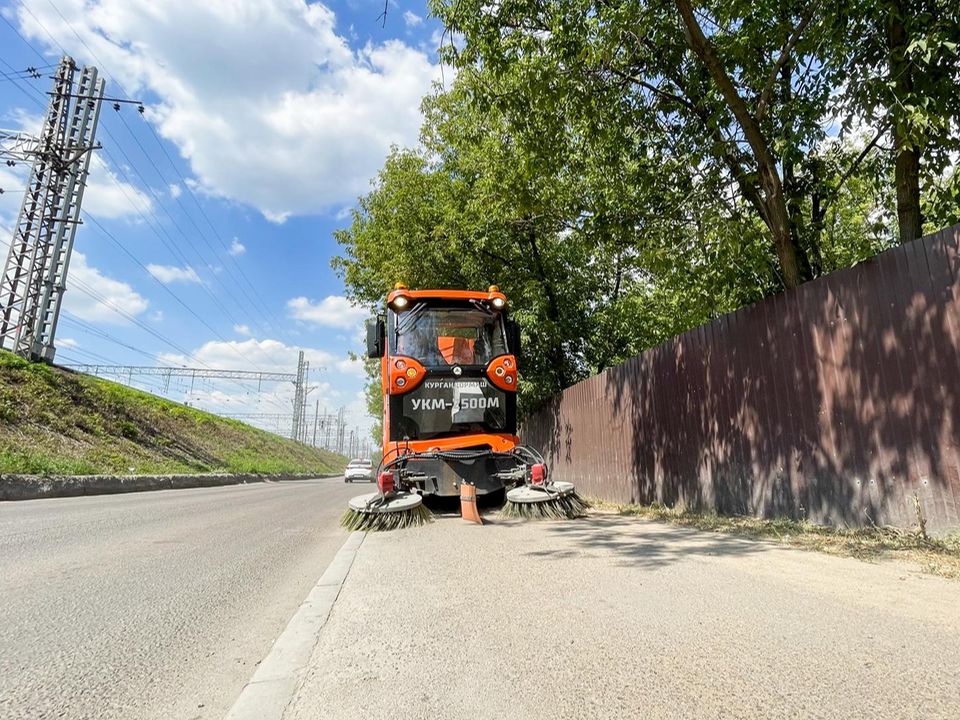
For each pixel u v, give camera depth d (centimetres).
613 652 231
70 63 2148
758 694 190
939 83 520
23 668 251
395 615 293
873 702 183
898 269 495
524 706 187
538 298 1495
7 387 1903
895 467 492
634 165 821
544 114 729
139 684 233
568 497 719
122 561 499
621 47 699
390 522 635
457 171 1534
